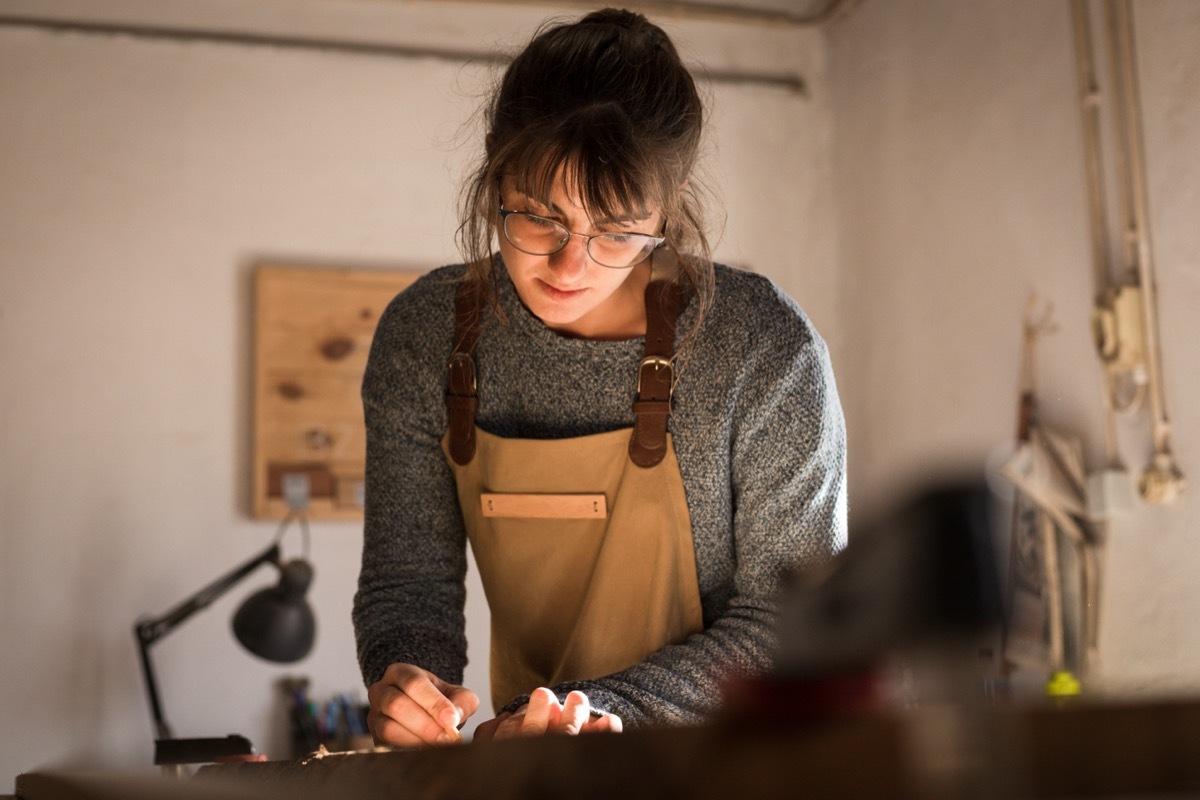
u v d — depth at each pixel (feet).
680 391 4.05
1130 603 9.09
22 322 11.90
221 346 12.26
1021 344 10.61
